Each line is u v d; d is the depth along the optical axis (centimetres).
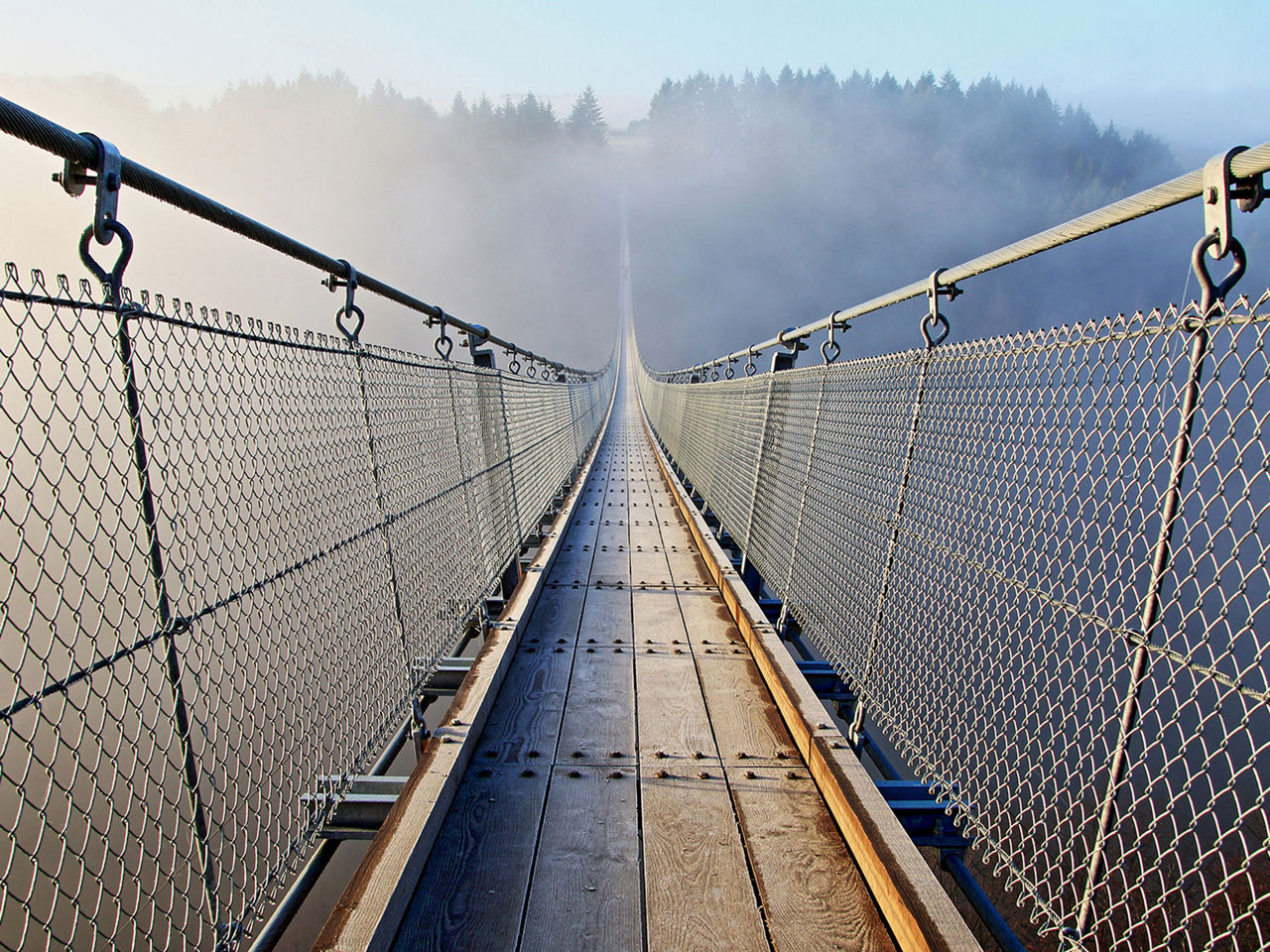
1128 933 114
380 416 212
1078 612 128
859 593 237
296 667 161
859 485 240
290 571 161
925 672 190
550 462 591
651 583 418
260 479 153
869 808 180
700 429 682
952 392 176
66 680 99
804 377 315
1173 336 108
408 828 172
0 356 88
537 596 381
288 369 165
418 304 257
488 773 215
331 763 174
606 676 286
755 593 446
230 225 142
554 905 163
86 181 110
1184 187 104
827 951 151
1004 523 154
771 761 224
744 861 178
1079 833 126
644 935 155
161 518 119
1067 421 133
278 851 151
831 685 333
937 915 142
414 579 233
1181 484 106
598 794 205
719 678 285
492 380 360
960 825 185
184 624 123
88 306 103
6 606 91
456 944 152
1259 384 91
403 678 220
